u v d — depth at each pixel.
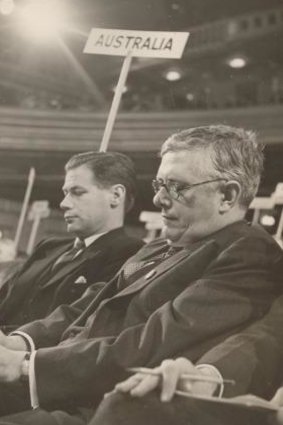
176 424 1.37
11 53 12.85
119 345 1.76
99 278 2.64
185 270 1.88
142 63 12.02
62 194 14.11
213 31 10.86
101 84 12.97
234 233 1.91
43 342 2.19
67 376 1.77
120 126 12.81
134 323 1.87
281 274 1.83
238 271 1.79
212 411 1.39
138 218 12.68
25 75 13.14
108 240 2.73
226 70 11.17
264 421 1.41
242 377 1.64
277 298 1.81
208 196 1.94
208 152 1.95
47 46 12.51
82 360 1.77
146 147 12.57
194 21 10.59
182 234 1.98
